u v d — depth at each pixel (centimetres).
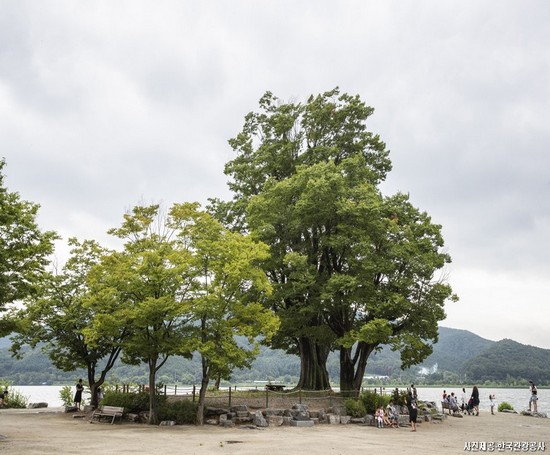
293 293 3369
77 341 3303
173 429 2409
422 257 3225
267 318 2730
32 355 14962
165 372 12131
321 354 3988
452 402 3706
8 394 4172
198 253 2686
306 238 3728
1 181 2022
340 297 3325
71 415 3130
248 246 2805
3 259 2011
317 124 4041
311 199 3328
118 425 2564
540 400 9844
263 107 4344
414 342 3166
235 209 4100
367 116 4084
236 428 2509
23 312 3297
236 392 3791
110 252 3039
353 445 1962
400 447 1930
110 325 2617
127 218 2888
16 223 2109
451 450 1877
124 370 12706
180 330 2683
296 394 3519
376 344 3556
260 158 4009
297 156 4116
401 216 3597
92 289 2800
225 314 2708
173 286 2642
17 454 1533
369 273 3234
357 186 3534
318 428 2617
